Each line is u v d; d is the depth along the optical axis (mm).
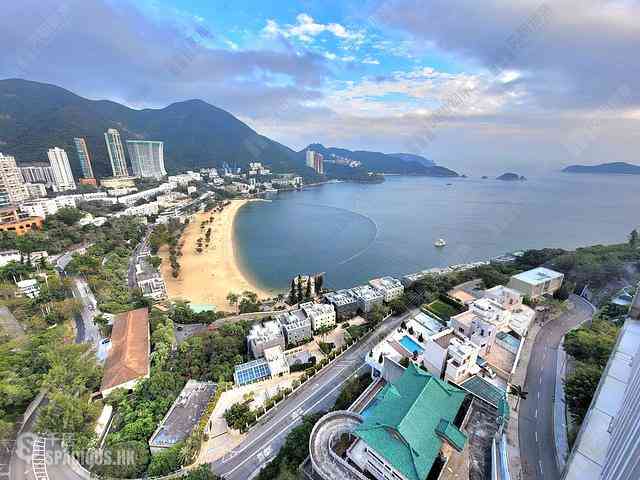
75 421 63812
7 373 73812
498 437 51594
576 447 40438
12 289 118000
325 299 128000
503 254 188750
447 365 66312
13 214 185375
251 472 58469
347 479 47750
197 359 90188
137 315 107688
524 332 82188
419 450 43625
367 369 83375
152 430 66312
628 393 38031
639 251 121125
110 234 198875
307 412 71062
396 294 126438
